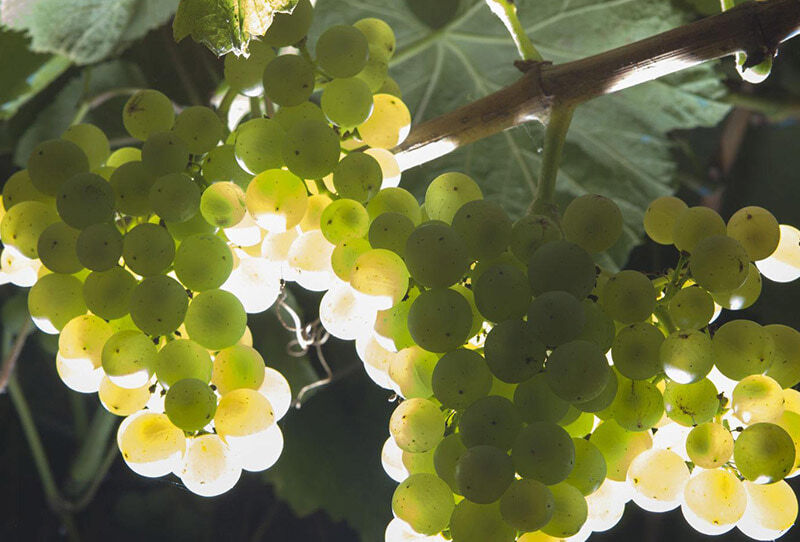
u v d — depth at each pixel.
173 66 0.79
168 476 0.82
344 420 0.88
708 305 0.52
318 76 0.56
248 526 0.92
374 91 0.57
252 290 0.55
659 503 0.52
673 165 0.73
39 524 0.92
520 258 0.52
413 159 0.57
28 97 0.75
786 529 0.53
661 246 0.82
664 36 0.56
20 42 0.72
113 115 0.80
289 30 0.55
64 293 0.54
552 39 0.71
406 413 0.52
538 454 0.50
